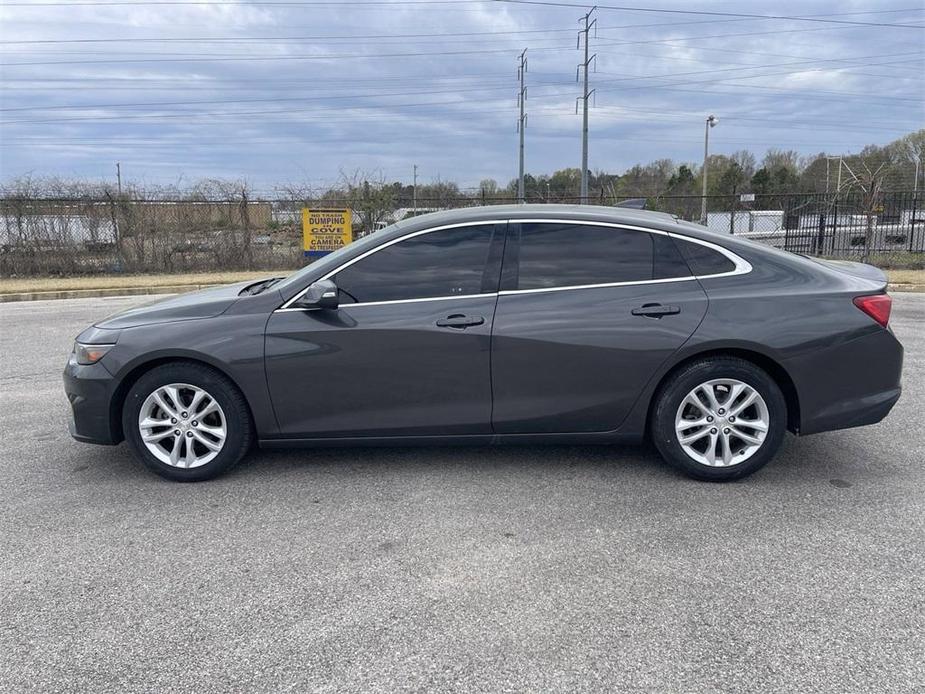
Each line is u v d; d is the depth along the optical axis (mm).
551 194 35344
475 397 4066
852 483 4113
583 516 3707
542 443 4191
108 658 2592
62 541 3518
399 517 3730
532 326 3979
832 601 2891
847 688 2371
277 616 2842
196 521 3719
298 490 4105
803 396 3990
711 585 3023
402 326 4000
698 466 4078
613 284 4047
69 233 18531
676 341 3945
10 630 2773
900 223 21328
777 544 3377
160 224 19094
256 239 19891
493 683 2418
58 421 5574
